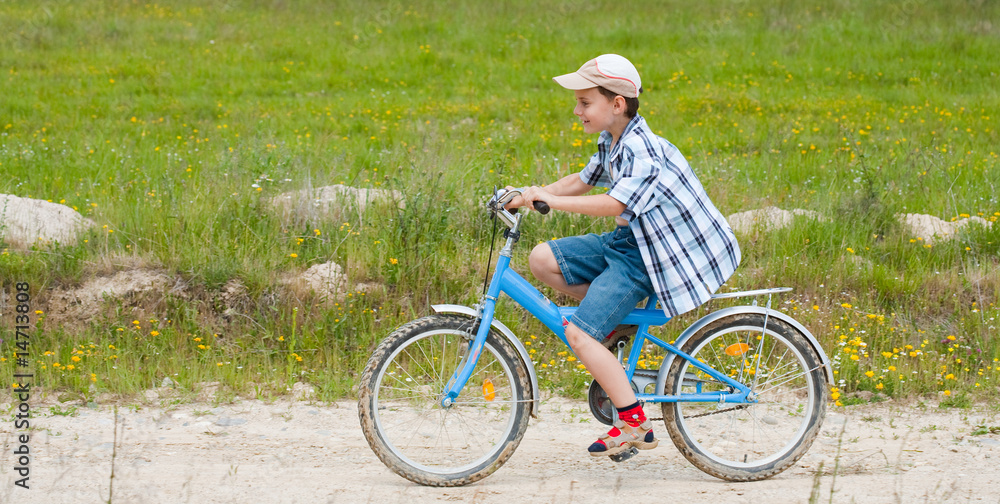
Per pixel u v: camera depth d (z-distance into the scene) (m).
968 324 9.23
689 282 5.37
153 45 28.83
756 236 10.66
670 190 5.32
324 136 16.95
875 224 11.27
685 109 20.64
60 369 8.06
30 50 27.53
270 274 9.56
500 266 5.71
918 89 23.19
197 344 8.84
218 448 6.59
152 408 7.59
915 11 33.62
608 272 5.52
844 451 6.68
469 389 6.68
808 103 21.17
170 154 14.16
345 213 10.90
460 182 11.77
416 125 18.62
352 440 6.87
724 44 29.58
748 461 6.12
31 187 12.62
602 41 30.36
